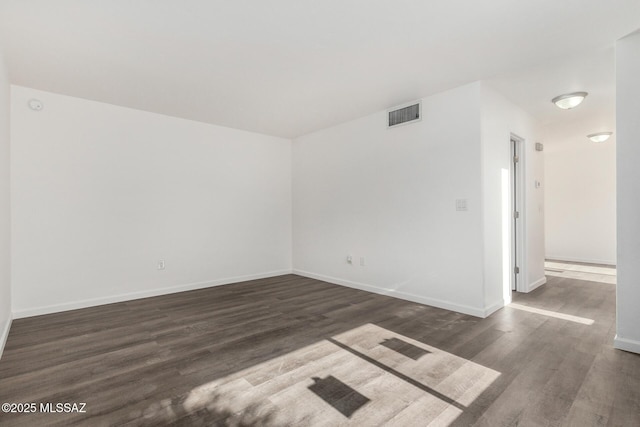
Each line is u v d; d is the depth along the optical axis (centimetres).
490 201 347
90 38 249
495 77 324
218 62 291
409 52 273
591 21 228
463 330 297
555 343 267
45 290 356
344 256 489
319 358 243
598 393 193
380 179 434
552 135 575
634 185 246
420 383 207
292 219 591
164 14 218
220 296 429
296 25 233
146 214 427
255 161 539
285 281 524
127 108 411
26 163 346
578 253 709
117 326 314
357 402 187
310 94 369
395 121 411
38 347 264
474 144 336
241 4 208
